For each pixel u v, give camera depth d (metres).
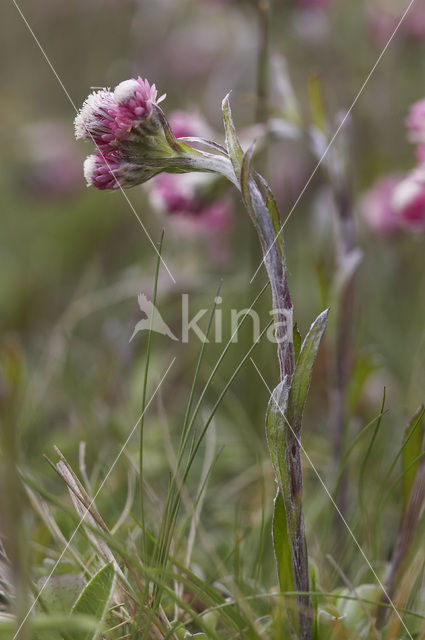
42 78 1.32
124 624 0.47
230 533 0.54
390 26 0.99
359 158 0.94
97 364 0.71
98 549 0.48
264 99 0.58
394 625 0.46
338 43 1.06
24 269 0.96
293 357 0.45
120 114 0.46
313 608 0.47
